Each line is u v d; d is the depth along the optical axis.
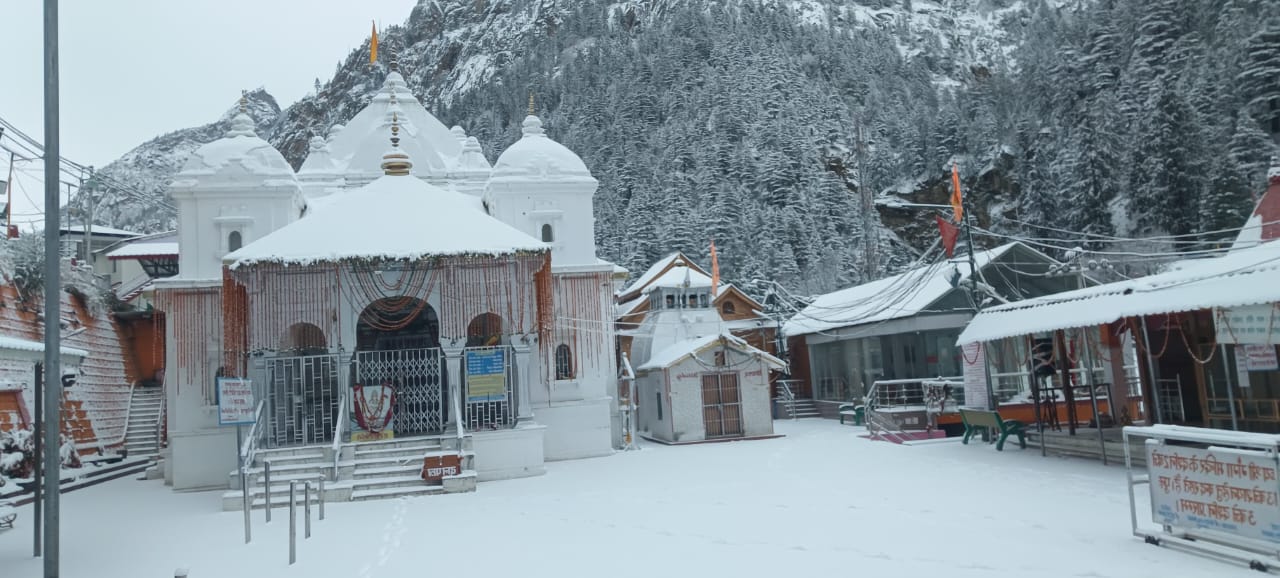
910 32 182.25
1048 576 8.62
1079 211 61.28
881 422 27.70
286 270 20.25
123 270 43.56
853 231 80.06
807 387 43.19
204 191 22.94
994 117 87.69
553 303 24.89
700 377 28.70
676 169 93.38
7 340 12.15
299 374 21.83
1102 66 73.81
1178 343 18.86
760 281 47.50
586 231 25.73
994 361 28.73
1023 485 15.12
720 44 134.62
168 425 22.75
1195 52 63.00
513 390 21.58
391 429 20.27
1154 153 55.84
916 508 13.19
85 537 14.12
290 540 11.30
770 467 19.89
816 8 184.00
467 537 12.57
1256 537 8.35
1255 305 14.01
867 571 9.21
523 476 20.41
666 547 11.09
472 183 29.22
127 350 35.66
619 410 26.30
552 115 139.00
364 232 20.83
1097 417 17.98
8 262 27.16
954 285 29.95
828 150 97.81
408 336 24.62
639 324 36.25
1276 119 54.66
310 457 18.94
